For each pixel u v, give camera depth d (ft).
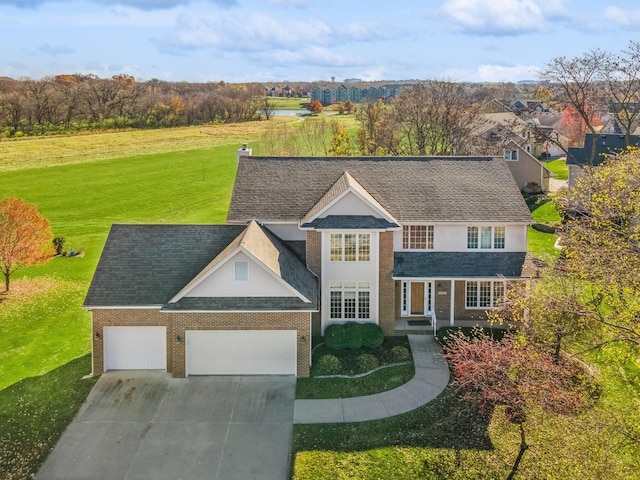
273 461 63.21
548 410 60.80
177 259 88.17
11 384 79.36
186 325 80.69
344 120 468.75
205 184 249.55
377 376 81.20
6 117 396.98
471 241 98.22
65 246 155.33
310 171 105.70
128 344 83.30
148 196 224.74
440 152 218.18
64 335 96.78
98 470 61.62
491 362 64.08
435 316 98.63
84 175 265.75
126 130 440.45
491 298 98.84
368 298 93.15
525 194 203.92
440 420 70.03
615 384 74.95
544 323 74.79
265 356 82.12
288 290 81.05
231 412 72.74
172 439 67.15
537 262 93.56
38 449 65.00
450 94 225.76
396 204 98.43
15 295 116.47
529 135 235.61
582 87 164.45
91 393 77.00
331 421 70.44
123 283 84.43
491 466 61.52
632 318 66.13
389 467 61.72
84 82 479.82
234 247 81.87
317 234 91.86
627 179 82.17
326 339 90.12
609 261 71.97
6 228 115.85
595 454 57.06
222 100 515.09
